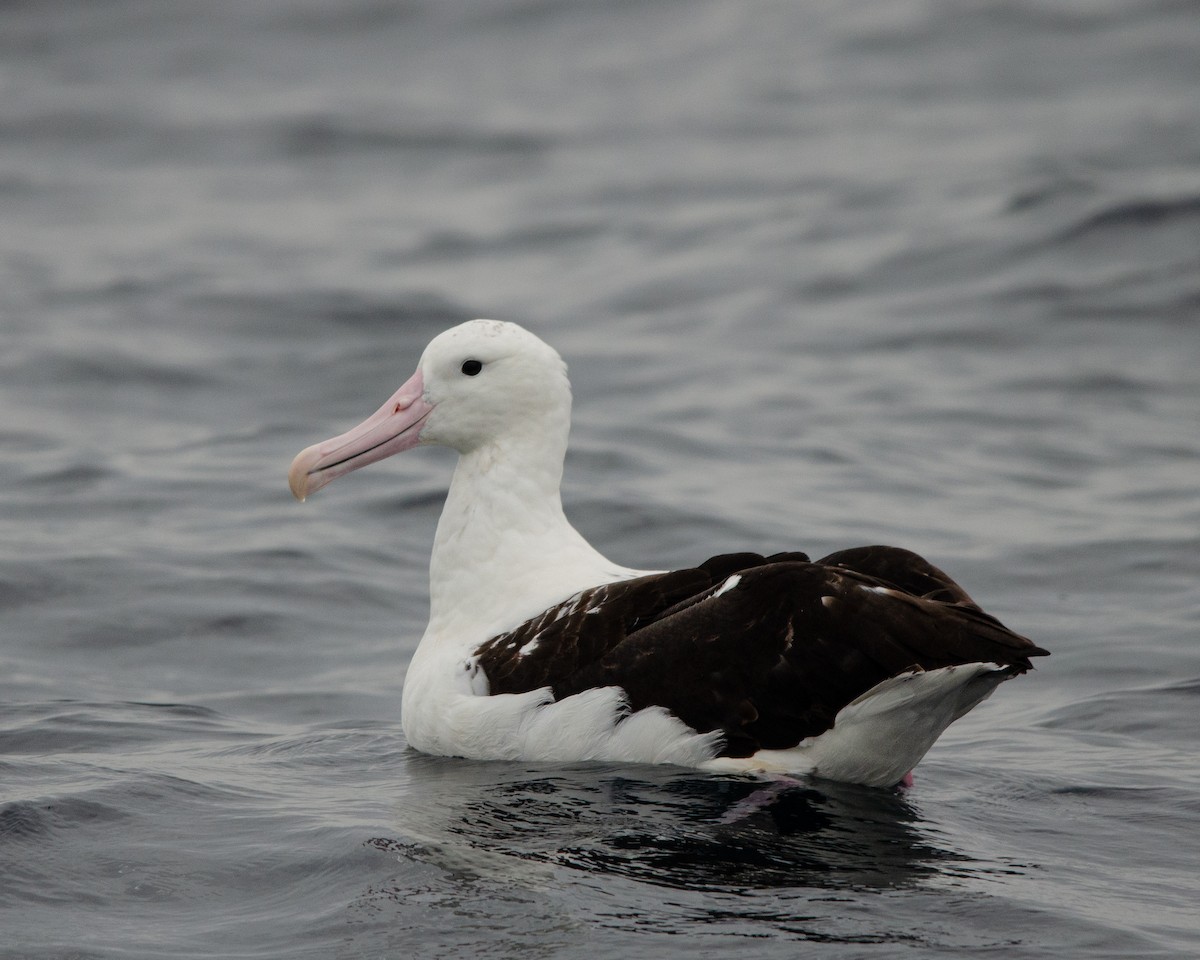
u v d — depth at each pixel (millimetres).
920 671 8641
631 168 36812
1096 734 10867
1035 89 41000
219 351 23500
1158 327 23000
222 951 7438
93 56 49594
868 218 29766
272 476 17703
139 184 37125
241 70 48750
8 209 34312
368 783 9703
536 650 9867
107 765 10086
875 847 8586
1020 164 32375
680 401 20703
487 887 8000
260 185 37188
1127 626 13211
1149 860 8516
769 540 15406
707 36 50531
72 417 20281
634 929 7512
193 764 10180
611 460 17922
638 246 29938
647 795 9172
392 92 46156
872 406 20375
